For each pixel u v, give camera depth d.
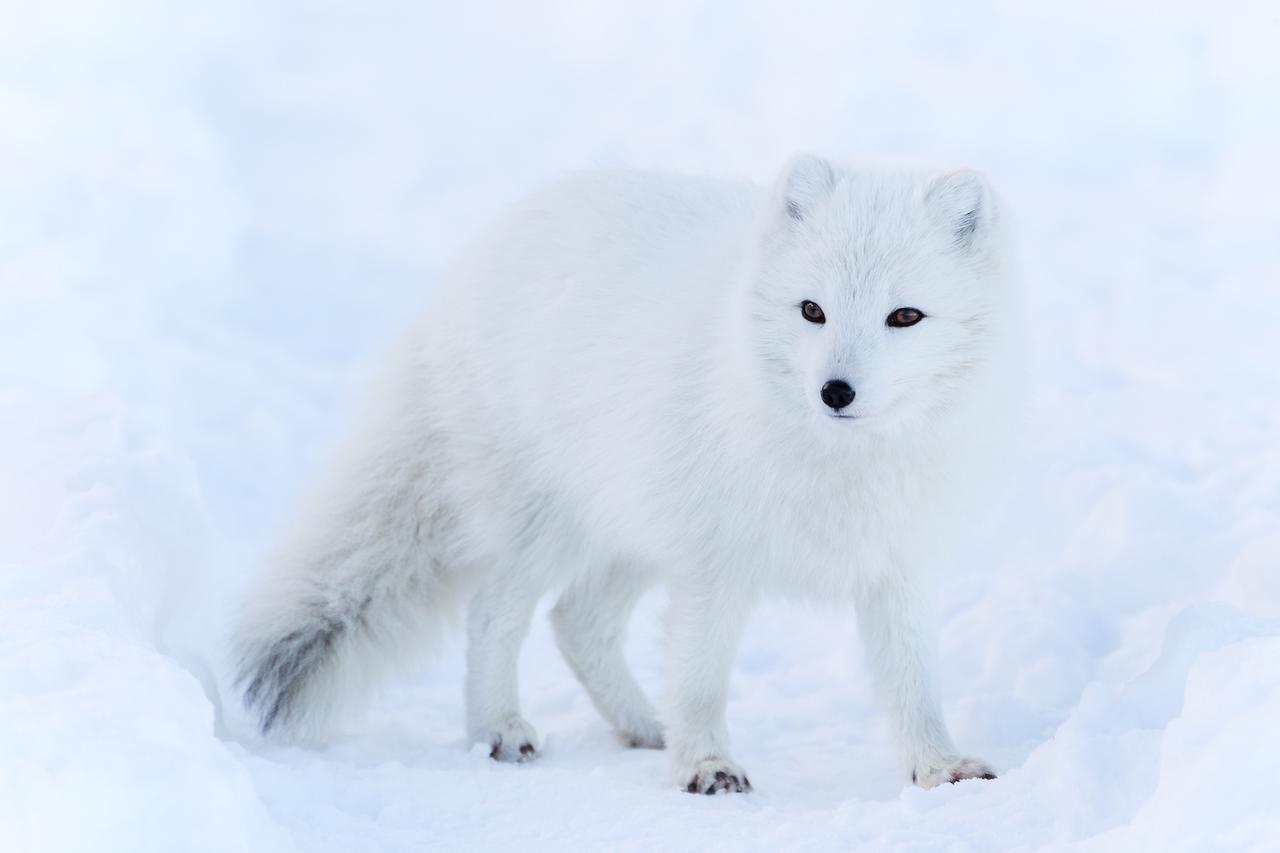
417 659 9.65
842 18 35.12
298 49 34.62
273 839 5.61
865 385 7.21
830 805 7.95
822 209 7.59
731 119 29.77
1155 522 11.71
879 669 8.38
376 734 9.48
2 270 20.16
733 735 9.63
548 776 7.66
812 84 31.27
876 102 29.80
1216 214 22.39
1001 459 8.13
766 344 7.68
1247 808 5.02
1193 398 14.79
